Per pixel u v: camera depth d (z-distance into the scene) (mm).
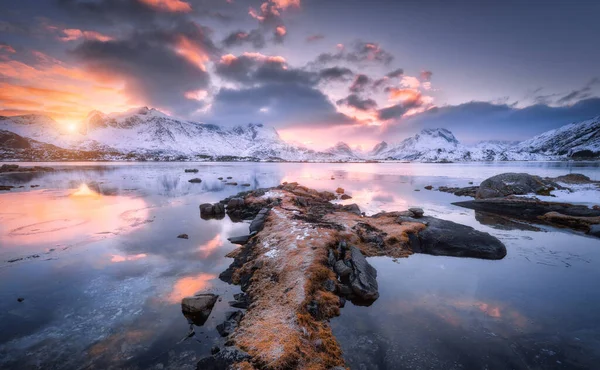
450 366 8992
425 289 14062
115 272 16219
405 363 9117
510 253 19047
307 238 18328
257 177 84688
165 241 21984
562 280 14984
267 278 14406
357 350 9727
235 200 34406
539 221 27422
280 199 34625
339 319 11586
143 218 29891
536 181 38812
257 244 19609
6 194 46062
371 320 11508
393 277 15438
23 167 102312
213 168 137000
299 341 9602
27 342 10281
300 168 143750
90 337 10555
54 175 83938
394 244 19797
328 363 8938
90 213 31891
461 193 45375
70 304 12820
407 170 119938
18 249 19859
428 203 37688
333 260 16016
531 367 8867
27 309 12406
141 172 100250
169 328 11055
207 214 32094
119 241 21812
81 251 19578
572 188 38906
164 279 15383
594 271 16078
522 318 11500
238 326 11016
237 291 14141
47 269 16594
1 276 15680
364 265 15578
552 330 10695
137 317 11820
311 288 12703
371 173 101812
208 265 17328
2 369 8992
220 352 9078
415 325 11117
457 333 10586
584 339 10148
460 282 14797
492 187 39250
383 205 36344
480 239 19609
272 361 8648
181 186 60156
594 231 22812
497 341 10102
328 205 33062
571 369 8773
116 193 48438
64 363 9258
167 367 9023
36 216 30062
